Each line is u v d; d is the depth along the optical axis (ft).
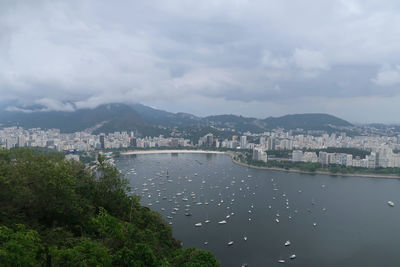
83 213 318.65
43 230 269.64
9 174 273.75
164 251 340.18
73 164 418.92
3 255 169.78
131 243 283.79
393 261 591.37
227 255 602.85
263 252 617.21
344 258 600.39
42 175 286.87
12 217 257.55
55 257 194.18
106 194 406.82
